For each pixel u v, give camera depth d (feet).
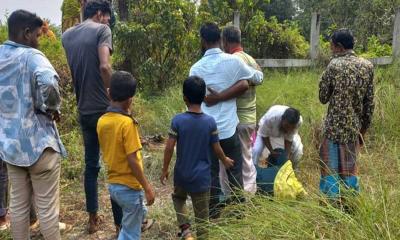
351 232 9.68
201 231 11.87
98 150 13.15
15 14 10.77
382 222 9.78
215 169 13.38
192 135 11.77
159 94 28.14
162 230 13.65
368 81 13.08
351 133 13.08
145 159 18.93
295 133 15.33
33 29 10.84
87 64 12.39
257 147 15.44
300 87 24.80
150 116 23.90
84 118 12.76
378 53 34.47
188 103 11.95
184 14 28.99
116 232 13.15
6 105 10.69
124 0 30.58
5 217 13.17
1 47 10.87
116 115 10.74
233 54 13.87
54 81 10.54
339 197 11.35
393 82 25.64
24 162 10.68
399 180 11.90
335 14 52.70
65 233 13.60
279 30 33.37
